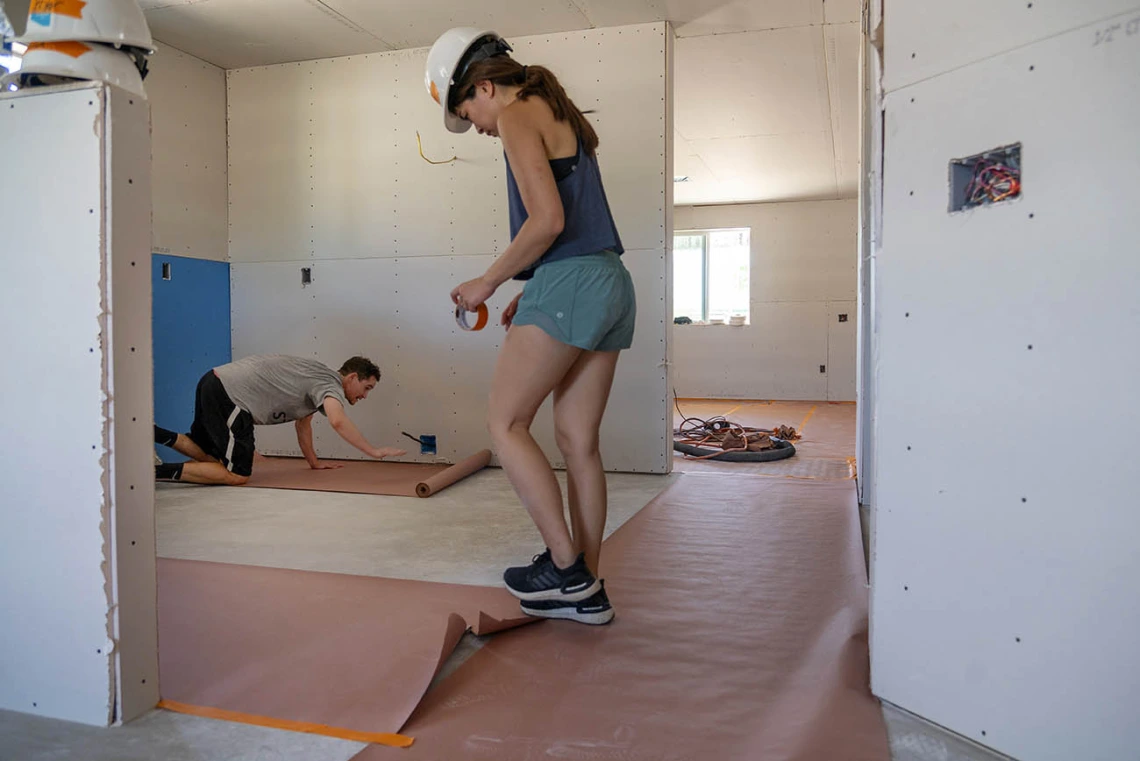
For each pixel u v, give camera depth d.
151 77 3.95
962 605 1.14
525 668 1.44
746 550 2.31
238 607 1.76
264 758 1.11
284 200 4.35
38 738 1.17
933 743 1.13
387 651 1.48
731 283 9.25
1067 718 1.02
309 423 3.84
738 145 6.16
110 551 1.19
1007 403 1.07
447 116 1.73
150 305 1.27
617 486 3.45
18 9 2.34
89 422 1.19
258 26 3.80
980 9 1.08
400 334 4.19
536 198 1.46
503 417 1.59
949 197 1.13
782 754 1.11
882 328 1.24
